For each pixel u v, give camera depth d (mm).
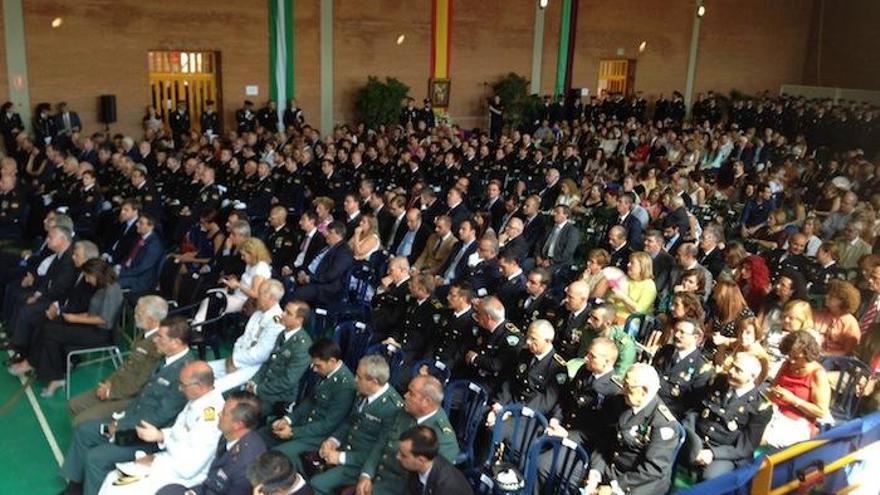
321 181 13234
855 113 25734
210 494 4387
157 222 10023
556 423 5074
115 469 4875
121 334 7961
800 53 31844
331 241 8211
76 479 5168
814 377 5457
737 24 29609
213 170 12125
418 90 22547
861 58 30094
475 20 23094
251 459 4344
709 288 7316
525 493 4461
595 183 12711
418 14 21938
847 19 30344
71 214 10836
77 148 15164
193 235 9633
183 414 4793
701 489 3867
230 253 8438
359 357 6355
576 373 5473
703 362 5602
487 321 5879
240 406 4375
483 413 5141
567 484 4520
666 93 28453
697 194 12602
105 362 7402
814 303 8219
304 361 5605
